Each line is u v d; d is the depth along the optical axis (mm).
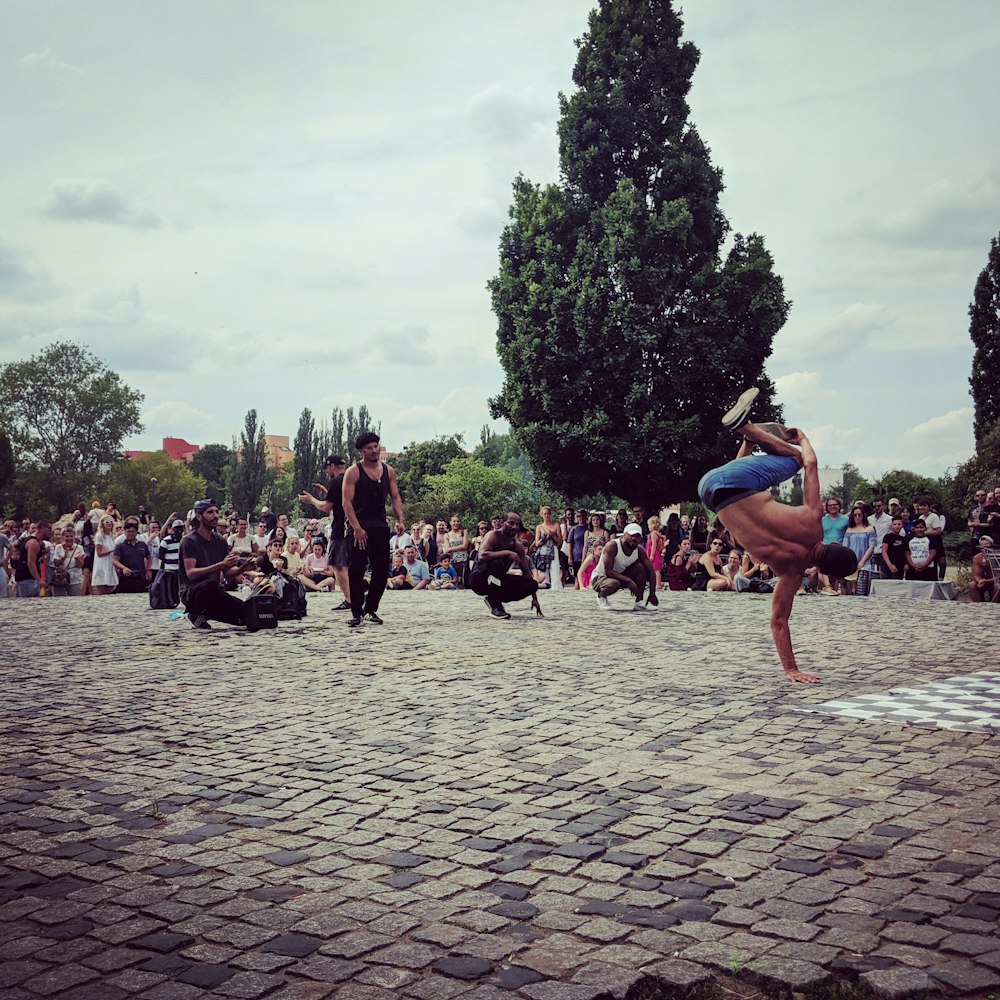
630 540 14266
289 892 3277
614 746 5324
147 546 19375
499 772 4809
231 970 2701
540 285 29938
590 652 9305
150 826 4016
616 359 28750
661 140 31203
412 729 5824
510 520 12992
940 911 3049
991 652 9039
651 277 28656
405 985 2617
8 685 7570
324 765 4992
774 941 2859
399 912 3105
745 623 12062
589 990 2566
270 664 8617
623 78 30984
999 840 3713
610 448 29094
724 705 6461
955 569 30062
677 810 4145
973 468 37562
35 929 2990
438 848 3707
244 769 4930
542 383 29469
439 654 9195
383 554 12008
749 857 3561
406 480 74750
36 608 15219
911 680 7441
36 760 5148
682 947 2834
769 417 30609
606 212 29484
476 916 3064
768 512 7332
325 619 12852
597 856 3607
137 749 5383
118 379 94062
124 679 7824
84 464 92625
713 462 30219
